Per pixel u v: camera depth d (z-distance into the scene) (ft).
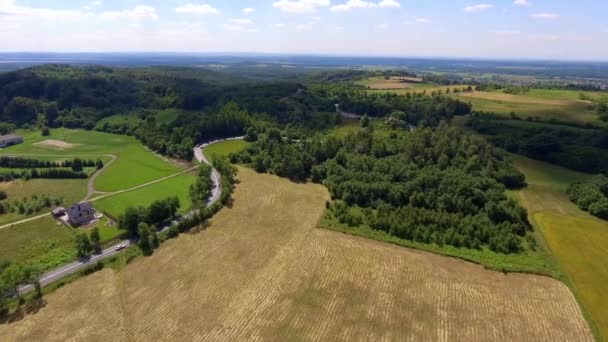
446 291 233.76
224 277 247.29
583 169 435.94
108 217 336.90
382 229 313.94
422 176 369.71
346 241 295.48
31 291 230.48
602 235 302.45
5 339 194.08
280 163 455.22
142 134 624.59
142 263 262.47
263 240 296.10
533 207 353.72
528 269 255.91
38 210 349.61
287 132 593.83
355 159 435.12
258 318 209.46
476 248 284.00
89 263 261.03
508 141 505.66
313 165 452.76
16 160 485.56
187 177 450.71
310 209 355.56
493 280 245.65
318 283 241.55
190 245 287.28
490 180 372.99
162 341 192.85
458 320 208.95
